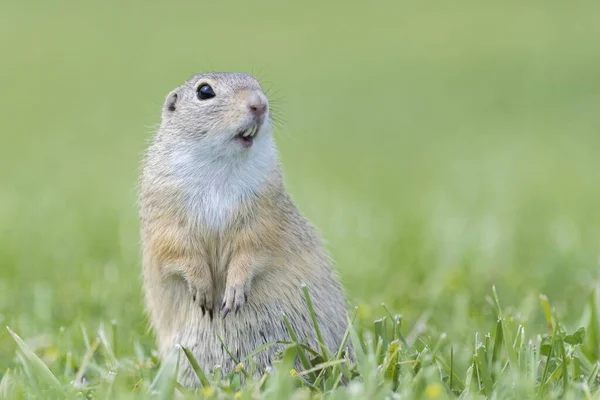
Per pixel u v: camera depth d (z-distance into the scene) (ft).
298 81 138.72
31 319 38.11
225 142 29.71
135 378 29.71
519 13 182.09
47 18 190.08
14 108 122.01
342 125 113.19
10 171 84.33
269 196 30.19
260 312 29.86
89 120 112.88
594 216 61.05
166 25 182.39
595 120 108.58
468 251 48.26
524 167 82.48
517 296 40.60
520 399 24.14
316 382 26.63
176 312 30.89
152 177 30.89
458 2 197.06
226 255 30.17
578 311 38.14
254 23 183.32
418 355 27.73
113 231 56.49
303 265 30.53
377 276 44.88
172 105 32.30
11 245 53.52
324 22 183.32
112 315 38.37
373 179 79.92
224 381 27.25
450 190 71.72
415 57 153.89
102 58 155.53
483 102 122.72
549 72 136.36
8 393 26.16
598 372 27.09
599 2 185.88
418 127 110.42
